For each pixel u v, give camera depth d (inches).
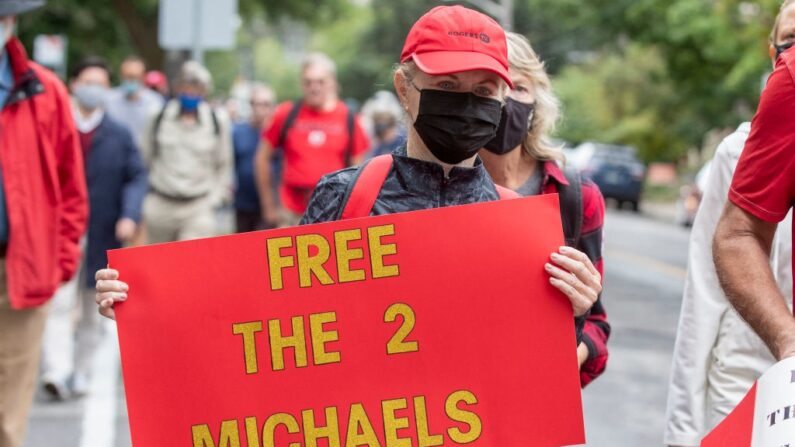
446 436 120.6
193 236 361.4
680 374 157.5
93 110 326.0
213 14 467.5
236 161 448.1
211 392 120.6
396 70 123.0
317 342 121.0
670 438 158.7
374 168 124.9
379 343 121.0
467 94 118.5
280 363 120.7
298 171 348.2
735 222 115.8
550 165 152.3
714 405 155.5
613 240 901.8
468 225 121.7
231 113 992.9
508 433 120.7
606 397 306.8
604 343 149.7
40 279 199.3
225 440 120.4
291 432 120.6
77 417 274.4
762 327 109.5
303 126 348.2
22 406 201.6
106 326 394.3
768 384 98.9
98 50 1508.4
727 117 1274.6
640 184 1432.1
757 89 1107.9
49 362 293.3
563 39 2183.8
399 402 120.7
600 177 1427.2
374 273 121.3
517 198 122.0
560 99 159.6
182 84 359.9
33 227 199.0
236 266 121.3
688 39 1146.7
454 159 121.6
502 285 121.4
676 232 1035.9
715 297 155.2
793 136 111.9
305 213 128.3
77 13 1419.8
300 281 121.3
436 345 121.0
